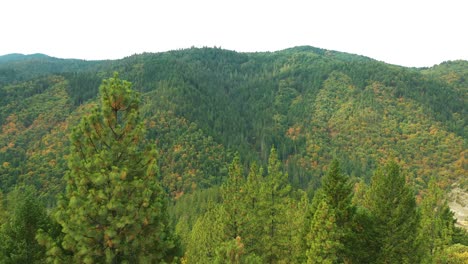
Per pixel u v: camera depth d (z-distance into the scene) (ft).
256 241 79.51
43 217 46.01
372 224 69.51
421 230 78.43
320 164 509.35
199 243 105.09
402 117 597.93
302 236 72.90
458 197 336.70
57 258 36.99
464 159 452.35
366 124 593.42
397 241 67.72
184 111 534.37
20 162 421.18
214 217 106.22
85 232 35.65
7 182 376.68
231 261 44.42
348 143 561.84
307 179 439.63
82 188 36.76
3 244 42.34
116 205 35.17
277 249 79.61
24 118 574.15
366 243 70.13
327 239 60.75
